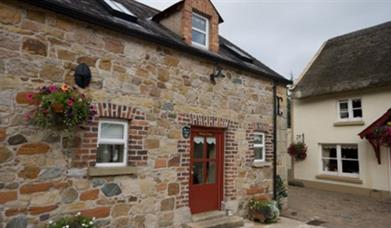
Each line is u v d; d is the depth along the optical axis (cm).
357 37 1257
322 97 1199
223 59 637
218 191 654
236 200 662
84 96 416
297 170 1266
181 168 557
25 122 379
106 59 464
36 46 395
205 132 632
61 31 420
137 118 495
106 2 570
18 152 372
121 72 481
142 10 777
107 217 447
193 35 680
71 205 412
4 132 363
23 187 373
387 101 995
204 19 702
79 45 436
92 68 448
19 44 382
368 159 1034
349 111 1113
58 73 412
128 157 484
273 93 794
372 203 897
